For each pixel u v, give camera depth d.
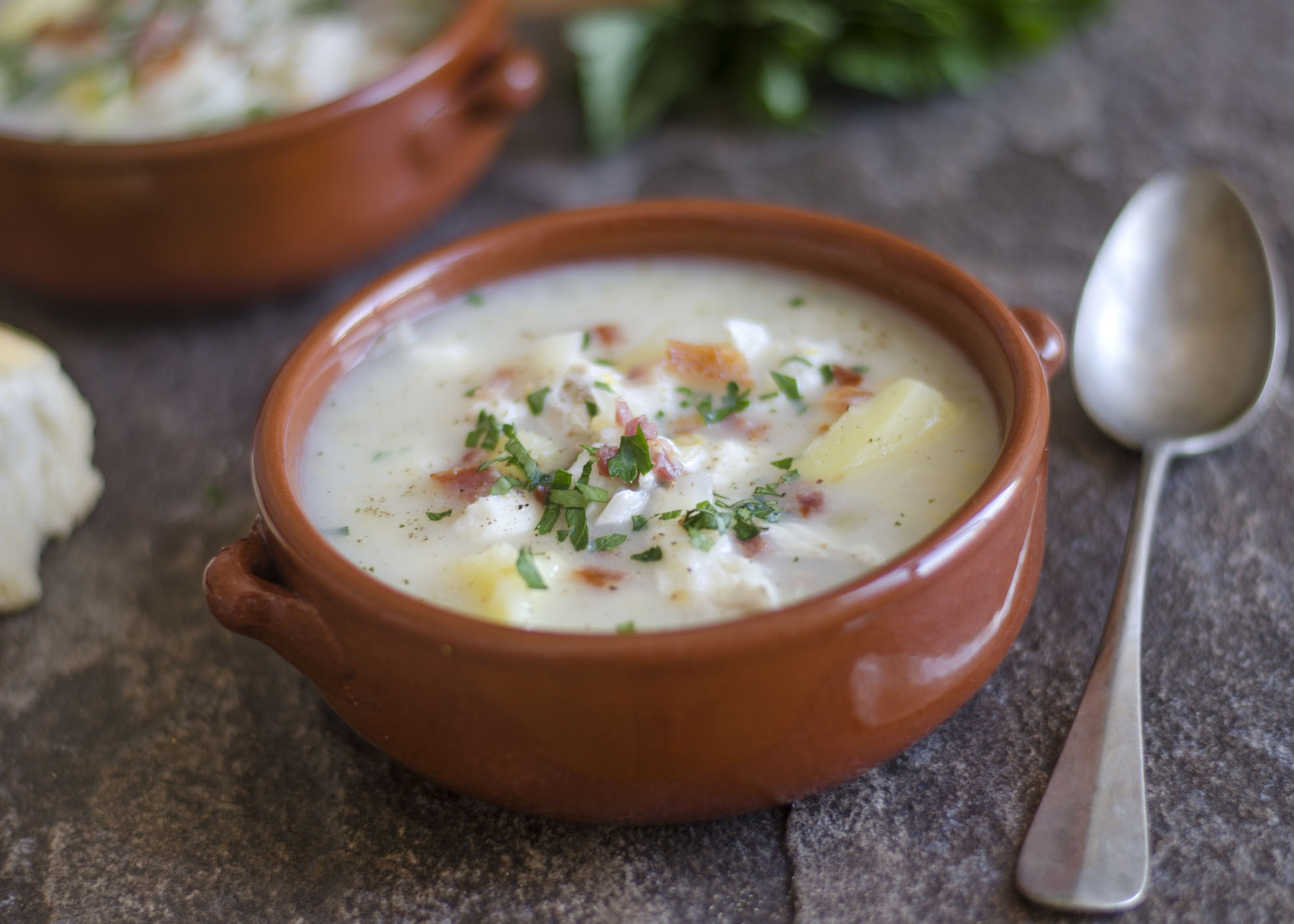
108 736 0.48
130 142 0.55
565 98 0.69
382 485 0.47
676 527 0.45
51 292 0.59
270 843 0.45
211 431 0.56
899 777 0.45
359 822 0.45
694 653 0.41
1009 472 0.43
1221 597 0.48
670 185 0.64
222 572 0.43
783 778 0.43
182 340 0.59
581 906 0.44
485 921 0.44
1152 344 0.53
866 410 0.47
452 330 0.51
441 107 0.58
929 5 0.64
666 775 0.42
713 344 0.50
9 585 0.51
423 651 0.42
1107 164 0.63
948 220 0.61
